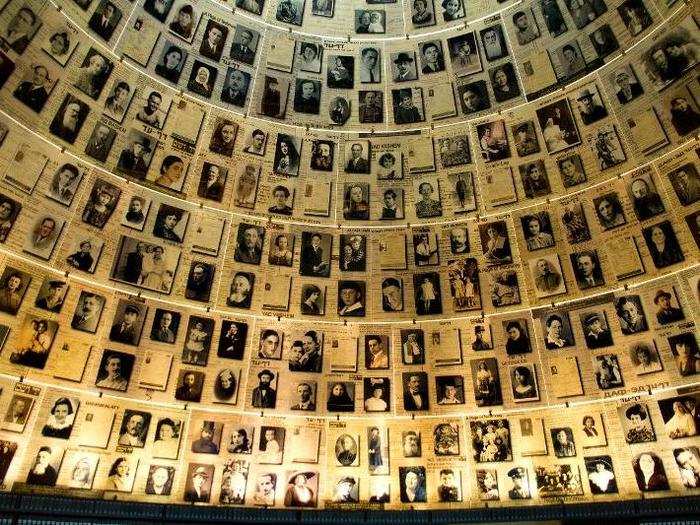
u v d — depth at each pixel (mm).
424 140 13992
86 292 11641
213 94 13445
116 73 12359
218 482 11859
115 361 11695
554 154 12930
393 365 13000
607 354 11664
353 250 13742
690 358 10820
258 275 13289
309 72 14180
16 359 10656
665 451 10664
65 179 11641
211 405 12312
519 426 12000
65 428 10930
